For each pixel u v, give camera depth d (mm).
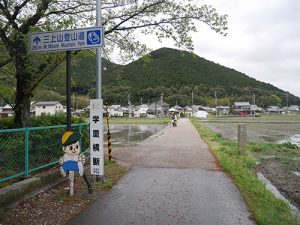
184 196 6961
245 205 6375
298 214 6734
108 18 10688
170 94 110812
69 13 9617
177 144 17297
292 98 155750
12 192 5992
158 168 10195
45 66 9328
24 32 8617
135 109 101750
